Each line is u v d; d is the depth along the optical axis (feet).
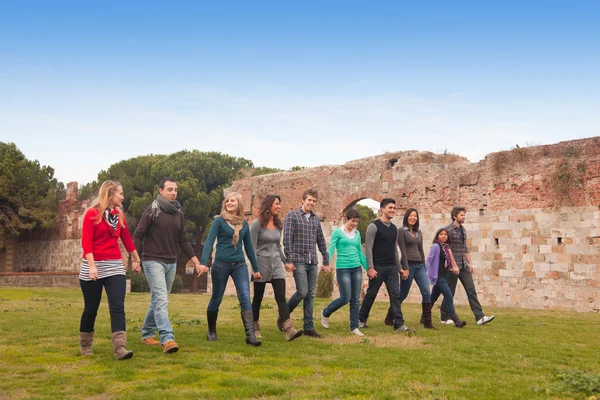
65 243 142.00
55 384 19.69
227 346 27.09
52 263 146.20
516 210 64.54
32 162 147.84
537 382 20.27
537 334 34.53
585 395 18.11
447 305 39.01
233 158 158.51
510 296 63.72
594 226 58.39
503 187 66.03
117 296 24.25
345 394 18.16
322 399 17.53
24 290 86.89
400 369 22.38
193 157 146.72
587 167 59.62
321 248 33.45
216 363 23.04
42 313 44.19
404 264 36.47
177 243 28.60
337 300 34.58
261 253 30.48
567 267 59.82
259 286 31.01
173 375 20.97
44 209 144.66
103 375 20.93
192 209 135.33
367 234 35.45
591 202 58.95
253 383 19.48
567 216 60.44
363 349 27.14
